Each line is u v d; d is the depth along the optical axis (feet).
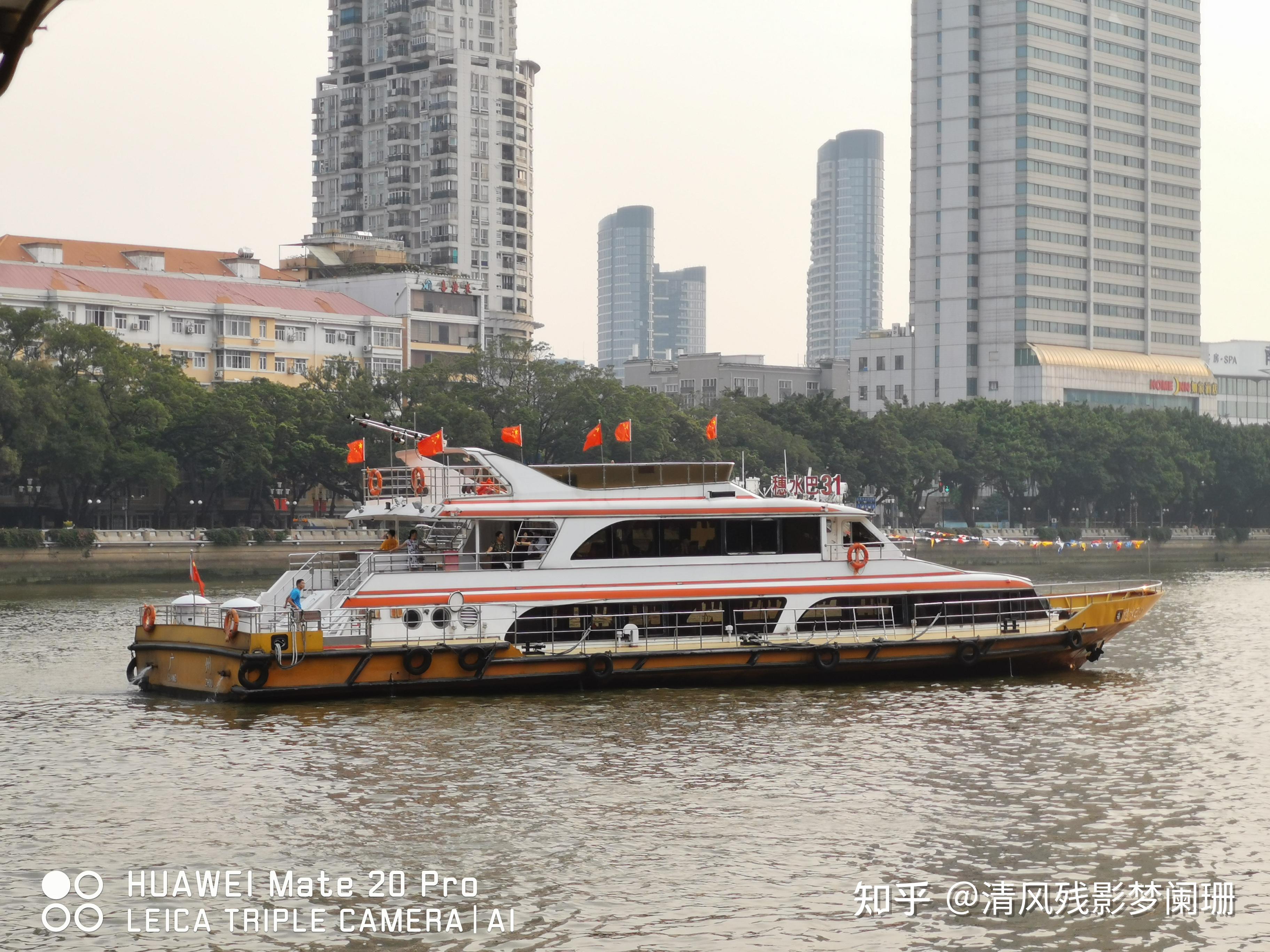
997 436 548.31
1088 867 98.94
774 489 171.32
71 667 181.57
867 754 128.77
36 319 366.63
